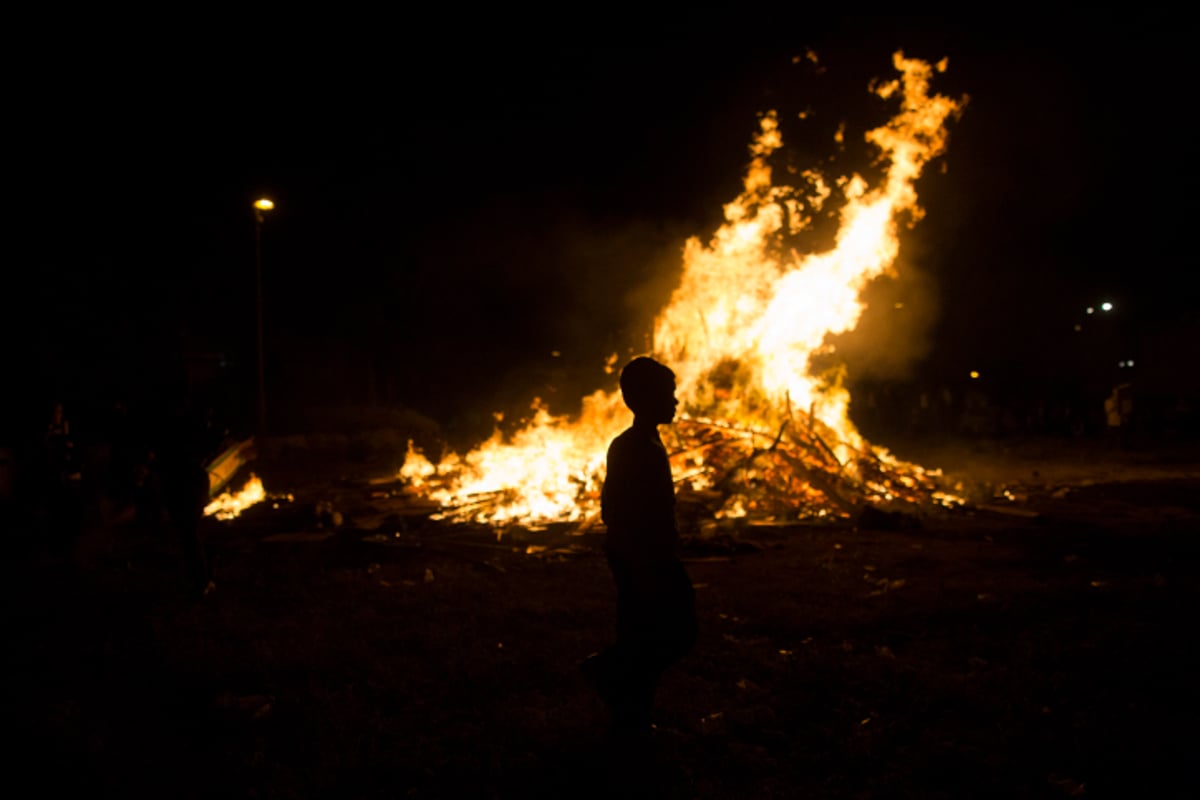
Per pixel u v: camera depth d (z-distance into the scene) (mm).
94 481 11398
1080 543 9516
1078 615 6324
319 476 17734
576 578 7934
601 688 4023
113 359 24000
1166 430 26250
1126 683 4879
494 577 8039
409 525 11055
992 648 5582
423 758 4062
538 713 4562
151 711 4699
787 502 11891
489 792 3732
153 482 10969
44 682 5133
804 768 3941
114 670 5348
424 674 5262
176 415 7281
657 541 3850
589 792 3727
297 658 5520
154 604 7051
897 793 3645
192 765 4004
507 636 6039
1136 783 3725
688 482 12375
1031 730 4266
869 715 4500
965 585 7340
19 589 7637
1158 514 11742
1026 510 11719
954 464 19062
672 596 3922
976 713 4512
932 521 11086
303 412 27484
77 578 8078
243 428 24953
